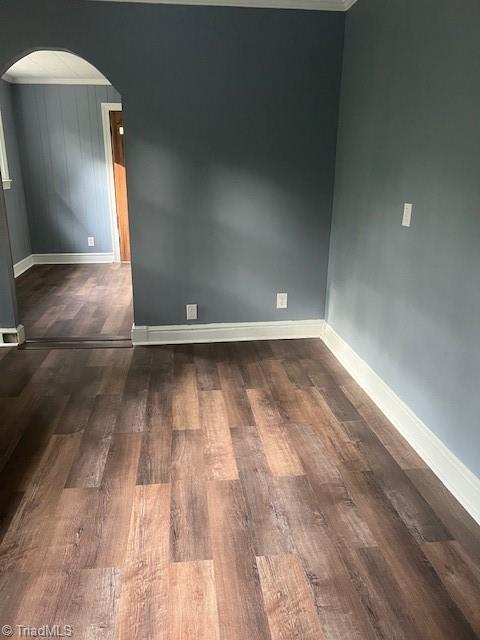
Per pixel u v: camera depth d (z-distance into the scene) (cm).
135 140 354
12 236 612
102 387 322
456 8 212
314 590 173
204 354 377
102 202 681
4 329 386
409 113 257
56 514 208
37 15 326
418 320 253
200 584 175
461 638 157
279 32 346
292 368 354
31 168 657
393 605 168
